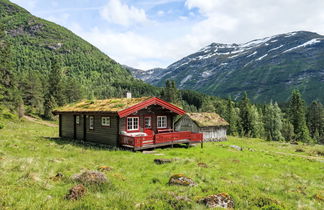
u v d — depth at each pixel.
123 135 21.92
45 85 113.94
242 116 93.06
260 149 33.31
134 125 24.33
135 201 8.17
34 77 104.94
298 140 79.69
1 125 34.56
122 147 22.06
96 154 17.80
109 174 11.22
